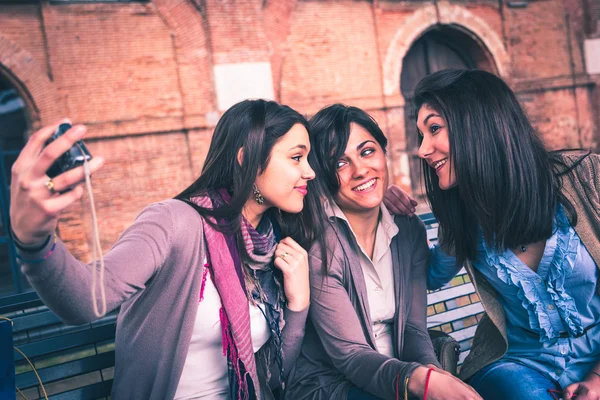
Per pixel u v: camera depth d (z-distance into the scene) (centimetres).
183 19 973
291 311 161
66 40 900
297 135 155
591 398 148
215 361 151
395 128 1159
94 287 99
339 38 1109
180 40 973
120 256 119
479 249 171
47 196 93
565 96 1373
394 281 179
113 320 178
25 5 876
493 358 171
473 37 1264
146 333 139
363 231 181
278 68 1059
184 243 139
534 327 165
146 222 134
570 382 160
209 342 149
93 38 916
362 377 156
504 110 157
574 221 156
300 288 161
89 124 914
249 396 150
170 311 139
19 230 95
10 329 123
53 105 893
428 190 176
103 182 923
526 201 155
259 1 1021
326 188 174
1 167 924
